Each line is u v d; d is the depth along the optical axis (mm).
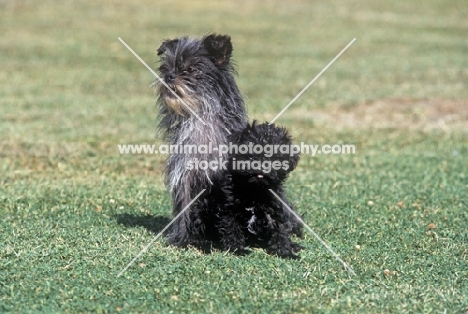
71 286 9742
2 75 28594
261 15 40781
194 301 9281
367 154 19078
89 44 33781
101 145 19375
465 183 16109
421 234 12312
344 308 9148
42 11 39000
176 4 42156
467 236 12227
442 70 30453
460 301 9438
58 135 20359
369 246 11680
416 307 9203
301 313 8992
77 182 15766
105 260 10703
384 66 31250
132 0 42344
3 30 35406
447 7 43656
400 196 14891
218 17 39906
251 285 9844
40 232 12016
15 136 20031
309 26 38812
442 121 23188
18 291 9555
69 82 27922
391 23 39938
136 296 9445
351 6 43562
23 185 15375
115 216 13133
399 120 23281
